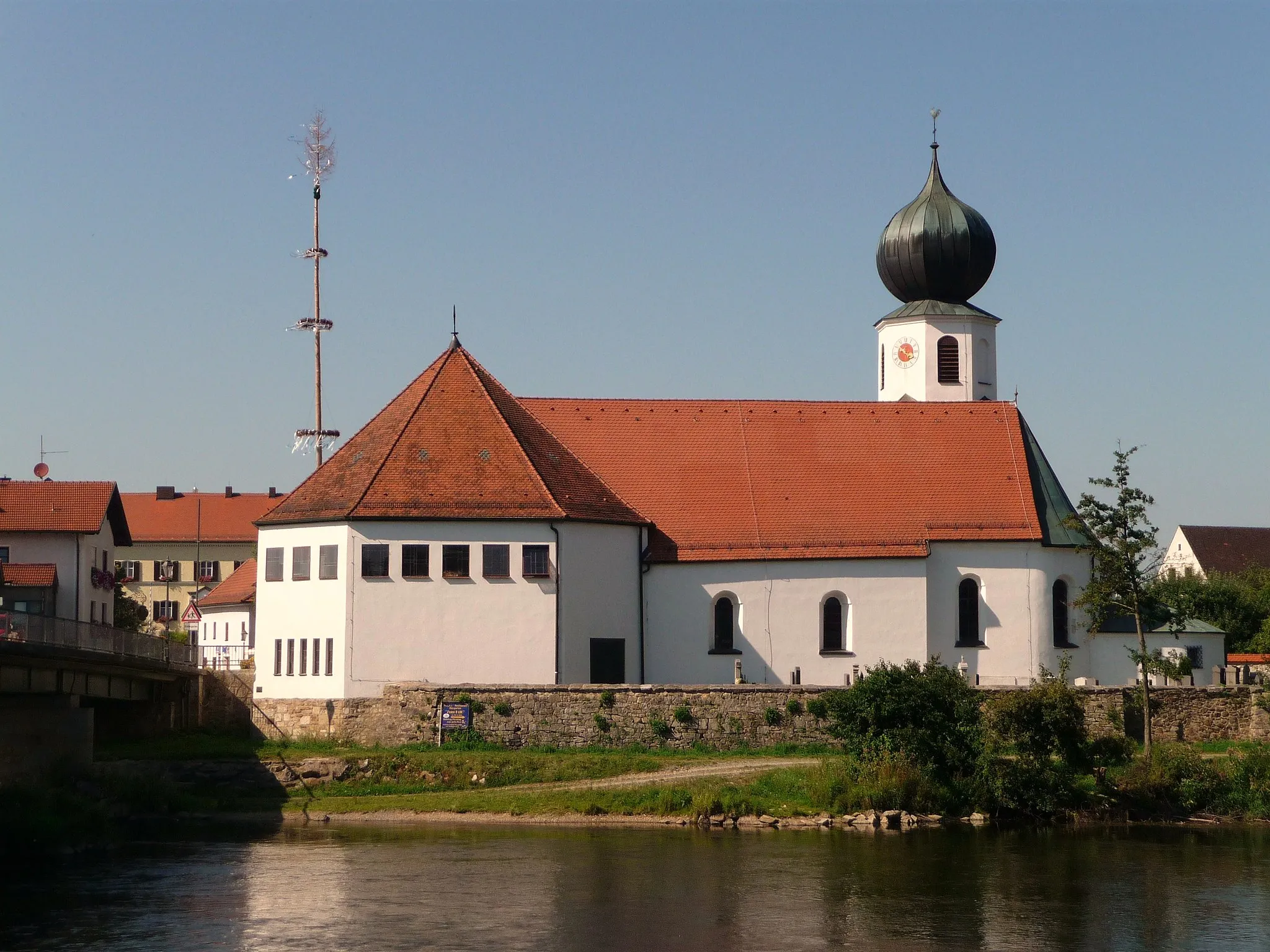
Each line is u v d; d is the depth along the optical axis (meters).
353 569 79.12
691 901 52.44
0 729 69.62
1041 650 87.38
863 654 85.81
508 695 76.19
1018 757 71.56
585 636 81.75
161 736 81.69
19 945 46.38
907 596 86.19
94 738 81.00
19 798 61.94
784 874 56.78
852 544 86.62
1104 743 73.44
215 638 131.75
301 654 80.62
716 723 76.50
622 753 75.50
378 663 78.94
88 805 64.25
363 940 47.06
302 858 59.22
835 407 93.81
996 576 87.56
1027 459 91.62
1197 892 54.50
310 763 73.44
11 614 62.44
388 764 73.44
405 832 65.38
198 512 165.38
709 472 89.62
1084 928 49.44
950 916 50.84
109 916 49.91
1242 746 79.44
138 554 176.50
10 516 103.12
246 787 73.31
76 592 102.81
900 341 103.75
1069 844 63.72
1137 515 78.94
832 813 67.94
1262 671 89.75
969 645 87.00
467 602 79.62
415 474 81.00
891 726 71.81
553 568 80.31
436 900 52.16
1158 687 82.00
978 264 103.50
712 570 85.75
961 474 90.62
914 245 103.12
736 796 68.31
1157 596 86.50
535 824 67.25
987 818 69.38
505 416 84.94
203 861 58.81
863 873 57.19
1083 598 79.38
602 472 88.69
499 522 80.06
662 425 91.69
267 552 82.44
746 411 92.94
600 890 53.84
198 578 164.62
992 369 104.62
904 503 88.88
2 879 55.62
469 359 87.19
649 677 85.00
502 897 52.66
